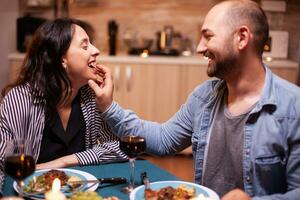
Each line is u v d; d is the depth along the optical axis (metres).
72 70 2.12
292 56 5.08
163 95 4.68
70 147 2.19
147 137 1.97
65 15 4.99
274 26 5.08
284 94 1.71
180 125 2.01
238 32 1.69
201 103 1.95
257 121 1.72
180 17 5.11
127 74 4.62
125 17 5.10
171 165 4.60
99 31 5.09
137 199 1.58
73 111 2.20
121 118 1.94
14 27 4.98
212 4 5.08
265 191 1.72
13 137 2.05
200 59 4.68
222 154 1.83
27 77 2.18
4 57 5.03
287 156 1.68
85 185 1.70
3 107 2.12
